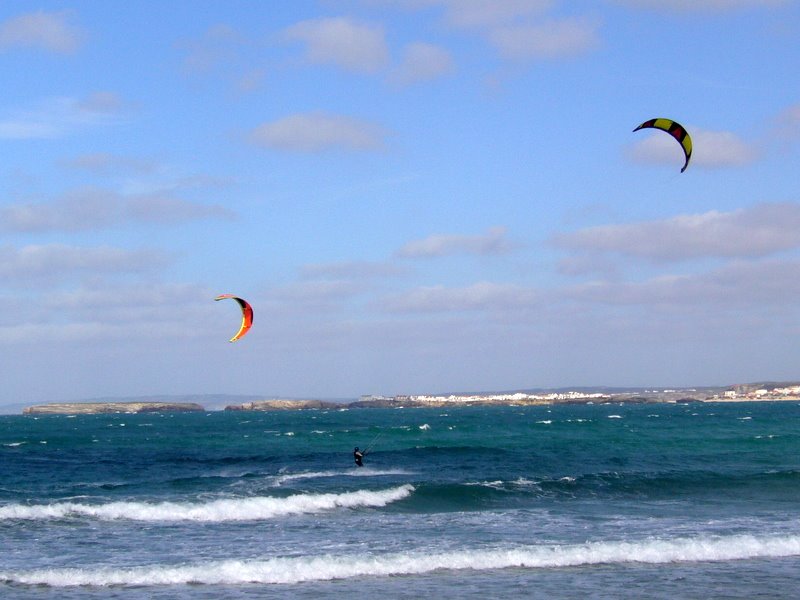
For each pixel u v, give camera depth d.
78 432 124.44
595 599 17.92
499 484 34.16
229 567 20.17
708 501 31.64
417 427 115.06
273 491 33.22
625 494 33.38
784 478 36.47
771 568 20.73
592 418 156.38
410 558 21.11
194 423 169.62
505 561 21.25
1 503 30.59
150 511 28.62
